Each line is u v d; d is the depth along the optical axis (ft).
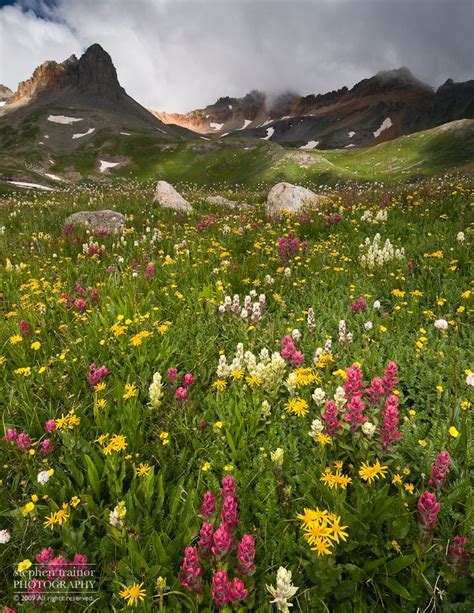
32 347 15.60
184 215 46.73
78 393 13.41
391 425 9.42
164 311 20.13
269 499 9.37
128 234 36.68
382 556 8.20
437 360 14.67
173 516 8.93
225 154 361.71
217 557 7.50
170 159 386.73
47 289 22.11
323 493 9.05
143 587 7.79
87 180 367.86
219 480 10.53
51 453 11.16
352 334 16.72
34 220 44.57
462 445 10.12
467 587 7.72
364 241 29.66
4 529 9.28
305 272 24.36
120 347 16.07
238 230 35.65
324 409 10.57
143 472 9.85
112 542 8.54
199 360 15.40
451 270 20.88
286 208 45.93
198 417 12.36
